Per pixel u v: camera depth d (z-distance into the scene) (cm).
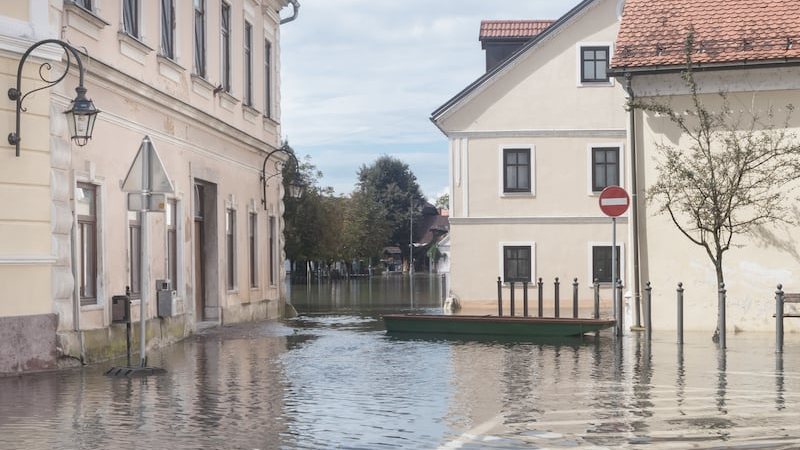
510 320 2283
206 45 2453
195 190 2455
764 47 2297
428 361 1722
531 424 1062
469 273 4041
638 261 2384
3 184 1490
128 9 1938
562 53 4025
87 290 1708
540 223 4028
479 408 1173
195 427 1027
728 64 2284
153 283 2016
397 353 1872
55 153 1561
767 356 1788
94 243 1738
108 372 1486
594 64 4022
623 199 2222
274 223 3225
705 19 2395
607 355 1819
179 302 2200
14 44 1496
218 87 2498
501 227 4041
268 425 1045
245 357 1786
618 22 4009
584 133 4016
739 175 2166
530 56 4034
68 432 991
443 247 15088
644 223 2377
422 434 998
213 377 1470
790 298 1936
